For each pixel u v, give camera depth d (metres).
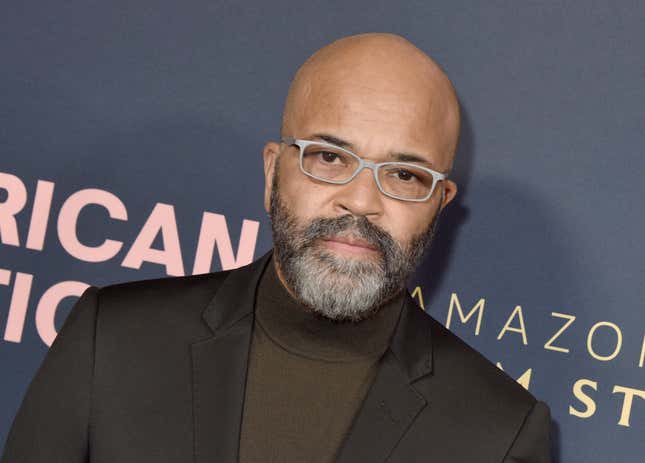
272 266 1.43
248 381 1.38
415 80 1.35
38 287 1.88
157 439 1.35
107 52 1.87
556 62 1.76
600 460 1.74
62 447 1.38
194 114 1.85
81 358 1.41
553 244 1.76
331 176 1.32
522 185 1.78
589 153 1.75
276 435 1.34
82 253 1.88
